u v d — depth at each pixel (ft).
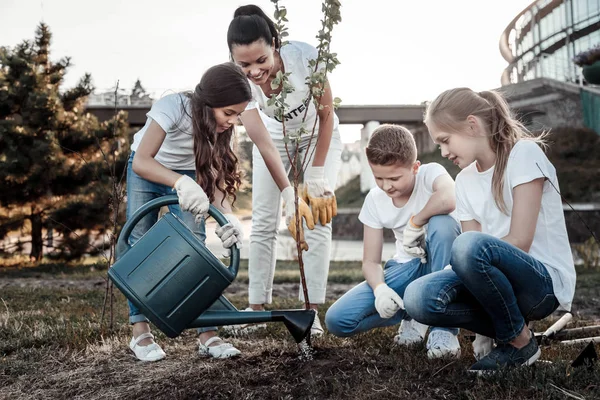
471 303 7.68
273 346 9.52
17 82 35.76
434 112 7.75
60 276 28.22
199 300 7.32
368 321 9.09
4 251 36.65
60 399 7.66
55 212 33.96
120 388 7.88
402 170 8.55
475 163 8.21
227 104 8.46
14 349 10.19
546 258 7.63
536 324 11.71
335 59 8.46
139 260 7.33
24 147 33.88
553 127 73.15
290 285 23.31
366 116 87.10
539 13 83.56
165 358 9.30
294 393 7.20
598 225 52.49
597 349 8.83
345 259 45.52
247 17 9.20
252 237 12.15
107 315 13.46
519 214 7.43
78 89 37.99
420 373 7.60
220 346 9.14
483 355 8.16
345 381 7.41
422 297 7.50
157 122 8.67
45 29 37.29
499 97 7.80
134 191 9.46
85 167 33.53
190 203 7.94
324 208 10.47
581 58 50.49
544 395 6.55
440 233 8.79
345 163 125.39
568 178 60.29
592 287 20.48
